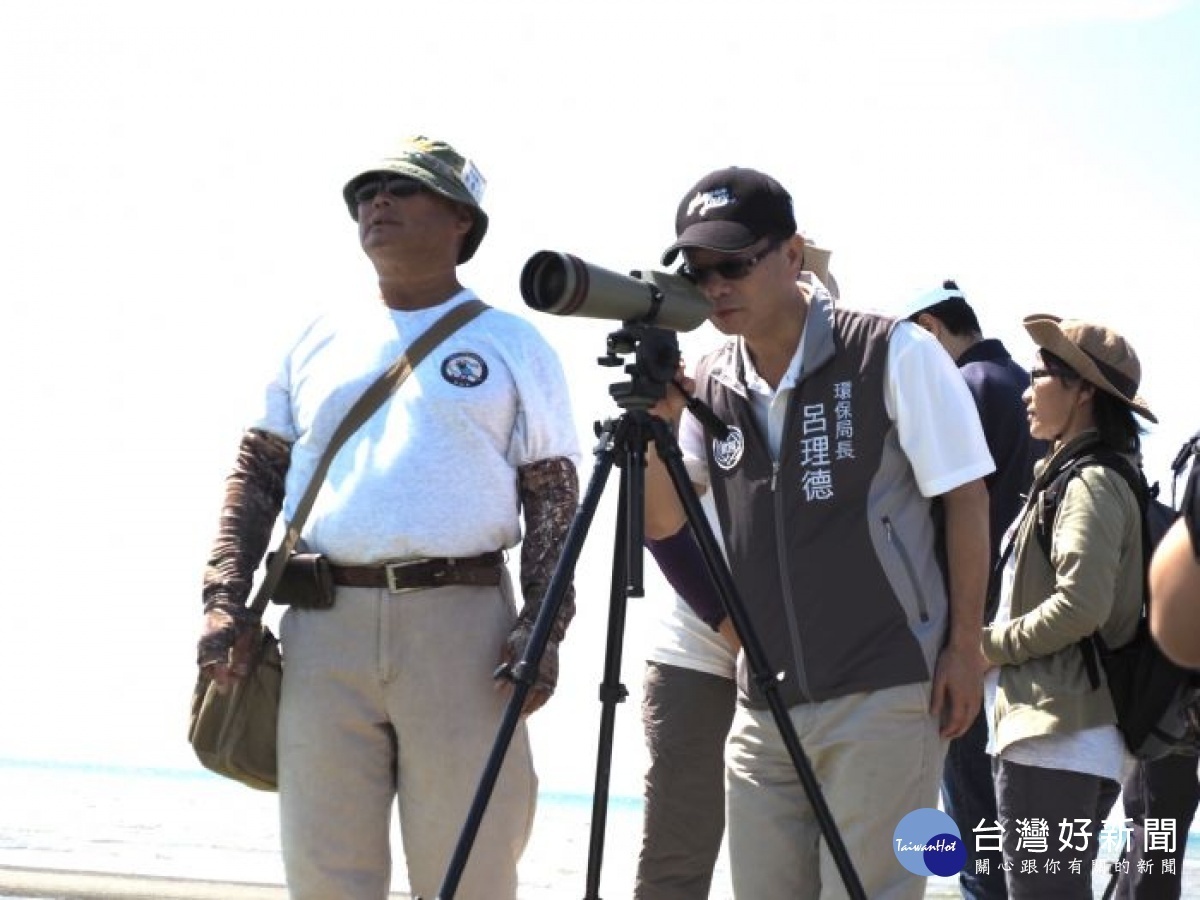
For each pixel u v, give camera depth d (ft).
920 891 12.68
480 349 13.89
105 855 30.45
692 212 12.91
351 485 13.58
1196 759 16.52
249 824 39.68
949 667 12.76
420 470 13.52
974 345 18.16
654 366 11.82
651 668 16.19
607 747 11.99
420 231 13.93
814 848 13.12
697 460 13.98
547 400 13.99
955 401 12.78
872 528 12.80
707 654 15.84
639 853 16.16
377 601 13.44
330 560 13.60
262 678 13.87
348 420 13.78
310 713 13.52
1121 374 14.99
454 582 13.48
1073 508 14.56
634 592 11.78
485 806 11.53
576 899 26.73
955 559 12.85
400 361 13.84
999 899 17.03
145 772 67.46
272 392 14.32
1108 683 14.56
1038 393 15.30
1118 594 14.58
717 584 11.88
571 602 13.55
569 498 13.91
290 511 13.88
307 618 13.70
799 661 12.87
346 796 13.48
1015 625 14.69
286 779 13.61
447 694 13.37
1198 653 7.18
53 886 22.63
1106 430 15.02
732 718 15.97
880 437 12.85
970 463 12.73
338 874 13.46
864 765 12.63
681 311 12.08
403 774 13.57
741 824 13.29
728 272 12.76
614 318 11.75
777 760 13.14
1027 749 14.74
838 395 12.95
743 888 13.28
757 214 12.78
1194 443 11.78
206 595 13.67
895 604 12.72
